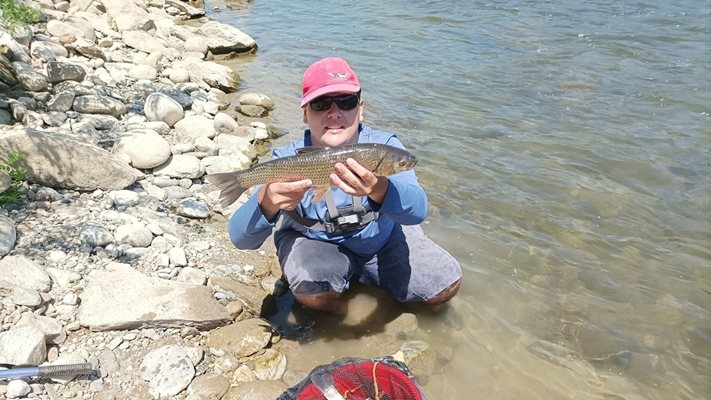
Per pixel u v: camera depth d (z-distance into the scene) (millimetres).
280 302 1801
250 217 1489
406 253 1720
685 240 2121
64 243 1819
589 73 3924
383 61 4285
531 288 1886
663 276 1938
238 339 1569
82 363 1388
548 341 1676
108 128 2680
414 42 4777
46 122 2541
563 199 2387
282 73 4180
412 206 1449
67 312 1559
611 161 2693
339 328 1699
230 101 3607
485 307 1801
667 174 2570
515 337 1688
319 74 1468
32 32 3307
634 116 3203
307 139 1601
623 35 4762
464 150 2814
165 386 1404
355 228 1597
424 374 1538
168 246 1933
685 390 1513
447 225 2215
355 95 1471
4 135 2002
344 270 1645
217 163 2592
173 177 2428
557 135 2979
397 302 1809
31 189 2053
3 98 2586
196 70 3828
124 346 1512
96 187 2162
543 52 4406
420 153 2775
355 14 5922
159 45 4160
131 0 4809
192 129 2850
